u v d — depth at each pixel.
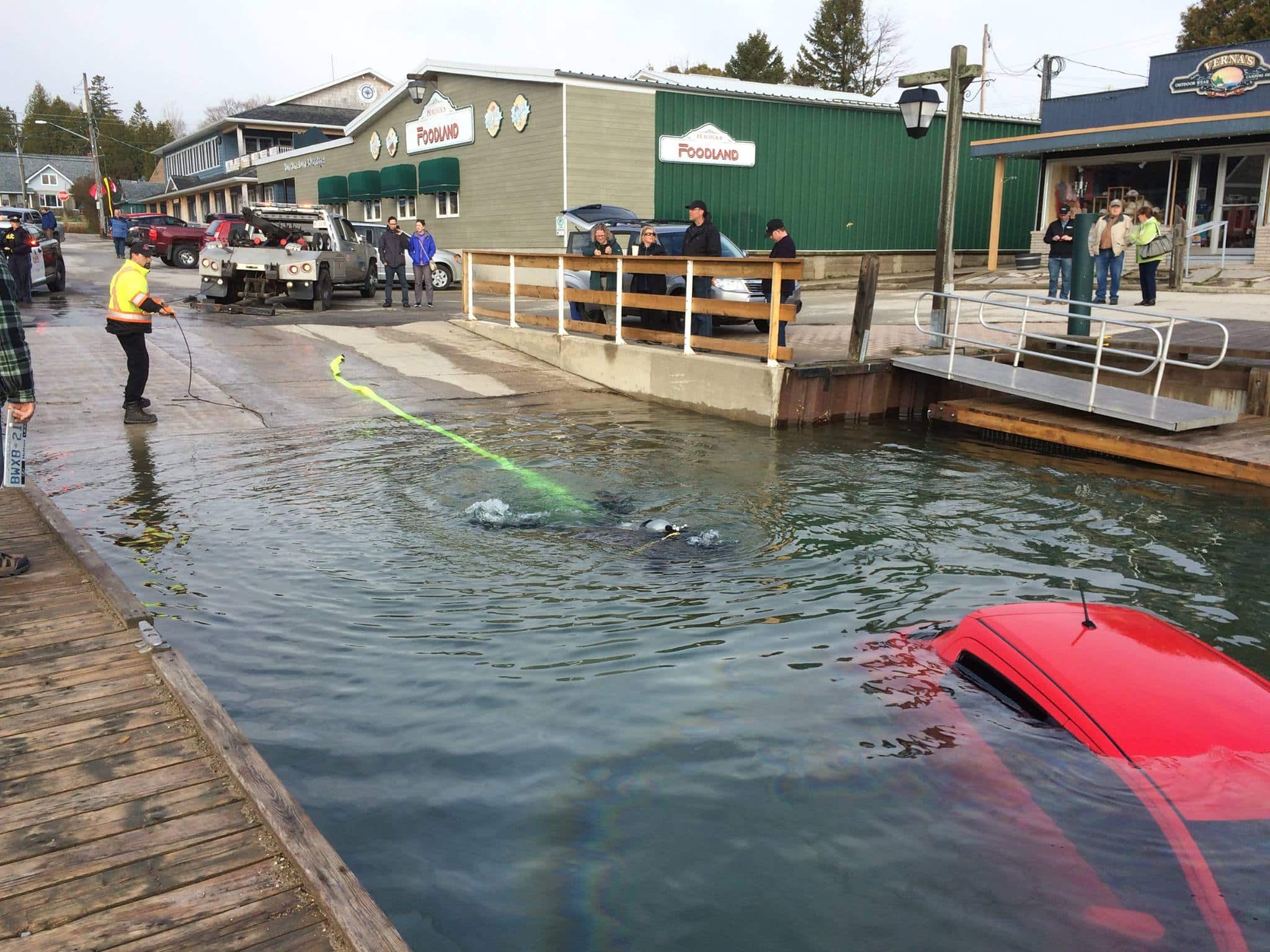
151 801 2.95
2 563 4.86
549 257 14.03
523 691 4.12
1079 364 10.20
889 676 4.12
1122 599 5.32
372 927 2.35
